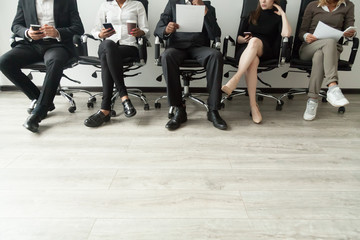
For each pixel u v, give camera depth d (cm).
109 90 163
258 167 112
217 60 154
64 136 143
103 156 120
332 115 192
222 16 240
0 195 89
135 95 210
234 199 89
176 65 161
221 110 201
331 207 86
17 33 173
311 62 185
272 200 89
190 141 139
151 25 241
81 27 193
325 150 130
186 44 176
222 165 113
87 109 198
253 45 162
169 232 73
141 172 106
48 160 115
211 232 74
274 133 153
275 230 75
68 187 95
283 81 264
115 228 75
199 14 158
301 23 209
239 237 72
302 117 185
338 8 198
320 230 75
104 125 163
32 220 78
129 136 145
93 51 245
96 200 87
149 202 87
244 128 160
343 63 182
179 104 167
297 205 87
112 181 99
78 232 73
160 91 266
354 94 266
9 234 72
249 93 174
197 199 89
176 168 110
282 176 105
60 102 218
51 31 167
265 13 194
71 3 192
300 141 141
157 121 172
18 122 166
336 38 171
